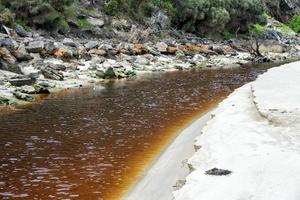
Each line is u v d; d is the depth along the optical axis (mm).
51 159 21297
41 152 22312
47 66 45719
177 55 69250
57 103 34375
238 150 17797
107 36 71875
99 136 25312
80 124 27953
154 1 87938
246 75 57188
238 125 21922
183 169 18594
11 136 25000
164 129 27125
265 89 31750
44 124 27750
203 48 78312
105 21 74500
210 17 96188
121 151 22562
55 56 51281
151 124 28391
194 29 95000
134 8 83625
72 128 26938
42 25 63125
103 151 22562
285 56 90250
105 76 48562
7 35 50625
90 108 32875
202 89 44344
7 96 34562
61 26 65500
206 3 95188
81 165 20500
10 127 26859
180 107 34375
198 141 20281
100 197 17078
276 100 27172
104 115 30719
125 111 32250
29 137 24859
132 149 22906
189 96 39781
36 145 23438
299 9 158500
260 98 28000
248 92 33250
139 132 26312
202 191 14164
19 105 33219
